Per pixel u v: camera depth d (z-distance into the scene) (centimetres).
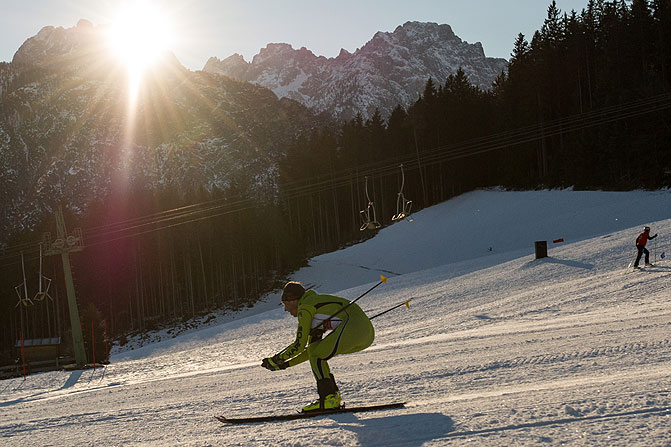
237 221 7200
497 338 1246
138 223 7444
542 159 8006
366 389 743
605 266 2731
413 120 8894
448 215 7612
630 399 406
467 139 8850
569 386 534
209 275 7394
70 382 1866
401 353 1190
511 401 460
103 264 6925
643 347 805
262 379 1055
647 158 6044
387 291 3612
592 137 6769
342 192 9350
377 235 7906
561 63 8400
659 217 4800
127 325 6850
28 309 6625
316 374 503
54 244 2569
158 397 968
